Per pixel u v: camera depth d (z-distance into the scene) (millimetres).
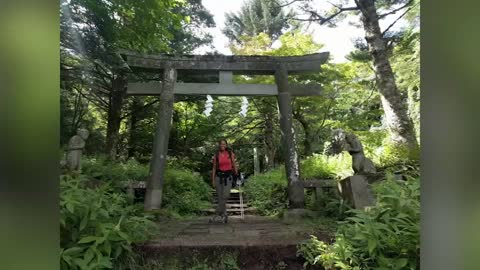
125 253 3434
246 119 13859
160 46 8086
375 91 10016
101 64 7715
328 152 10281
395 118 6473
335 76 9891
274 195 8828
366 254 3137
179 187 8414
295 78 10008
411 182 3250
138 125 11391
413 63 7266
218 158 6016
